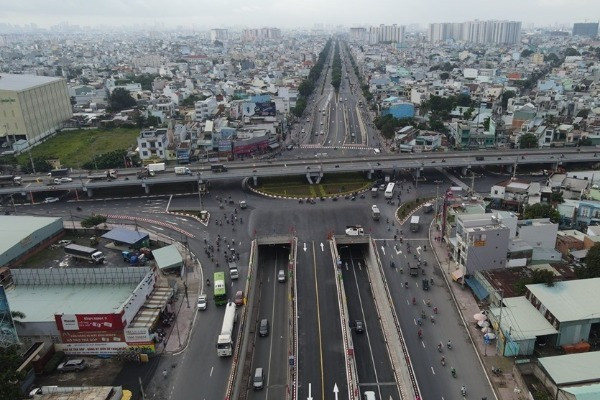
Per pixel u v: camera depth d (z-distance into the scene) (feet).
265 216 567.18
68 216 586.04
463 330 357.00
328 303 398.42
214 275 421.59
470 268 409.49
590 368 284.61
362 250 514.27
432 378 308.81
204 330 363.15
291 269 445.78
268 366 338.34
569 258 430.61
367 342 358.43
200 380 313.12
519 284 373.20
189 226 543.39
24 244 481.87
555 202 535.60
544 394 274.98
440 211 539.70
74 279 399.85
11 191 631.97
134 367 326.85
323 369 321.93
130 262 467.93
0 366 279.28
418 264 448.24
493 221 422.41
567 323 319.47
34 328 336.08
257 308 406.62
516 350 320.70
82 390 288.10
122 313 332.39
